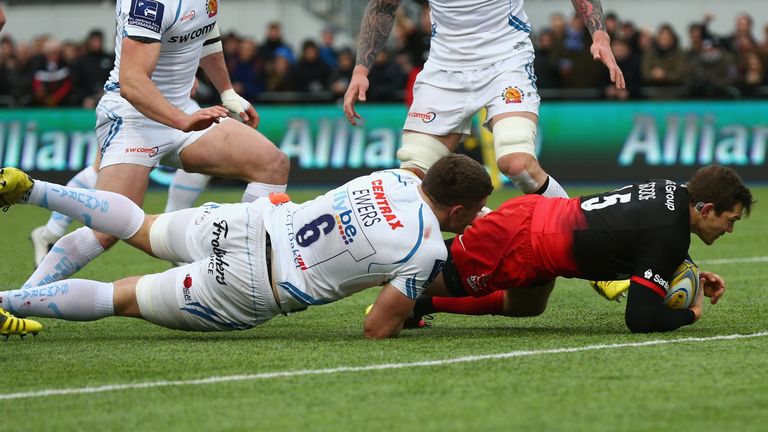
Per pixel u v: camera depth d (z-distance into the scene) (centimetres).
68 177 3173
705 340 1027
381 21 1333
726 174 1043
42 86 3272
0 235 2062
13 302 1051
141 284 1065
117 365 942
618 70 1219
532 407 777
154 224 1093
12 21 4769
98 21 4734
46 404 808
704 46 3184
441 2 1280
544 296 1134
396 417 755
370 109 3175
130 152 1211
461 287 1107
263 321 1066
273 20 4594
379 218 1020
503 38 1271
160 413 777
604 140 3153
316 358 961
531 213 1073
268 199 1060
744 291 1393
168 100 1255
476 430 721
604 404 783
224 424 745
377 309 1051
